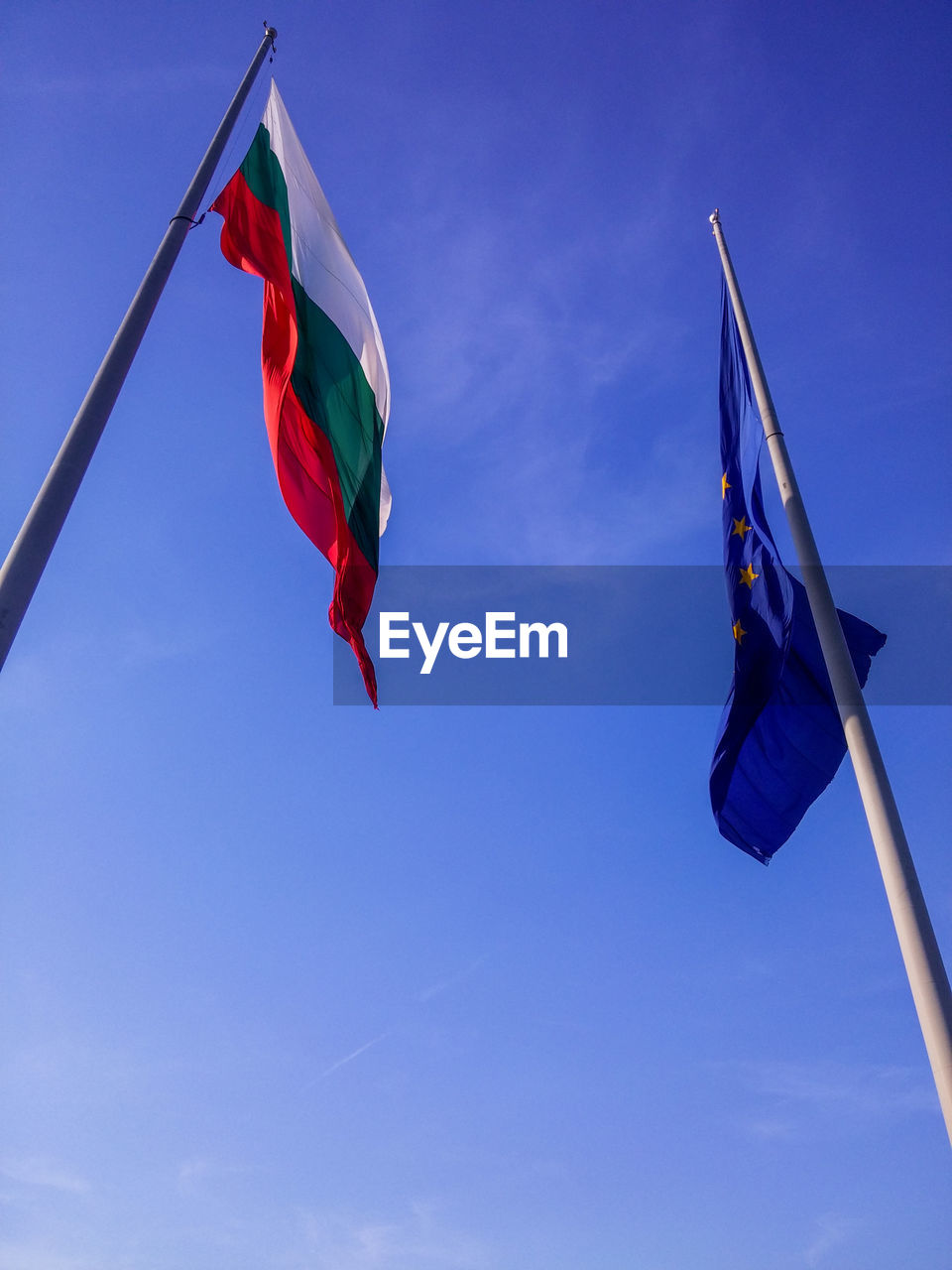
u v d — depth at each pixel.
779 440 12.00
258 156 12.77
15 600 6.95
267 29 12.80
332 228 13.76
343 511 11.47
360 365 13.23
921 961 8.20
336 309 13.09
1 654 6.73
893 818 9.02
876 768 9.34
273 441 11.88
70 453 7.85
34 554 7.21
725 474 13.19
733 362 13.85
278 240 12.34
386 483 13.70
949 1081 7.66
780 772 11.55
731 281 14.12
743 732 11.44
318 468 11.73
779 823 11.47
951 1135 7.58
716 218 14.98
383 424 13.57
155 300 9.32
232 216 11.93
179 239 10.01
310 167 13.84
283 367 12.17
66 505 7.59
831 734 11.72
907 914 8.47
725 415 13.72
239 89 11.90
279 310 12.53
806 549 11.02
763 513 11.70
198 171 10.68
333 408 12.25
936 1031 7.86
